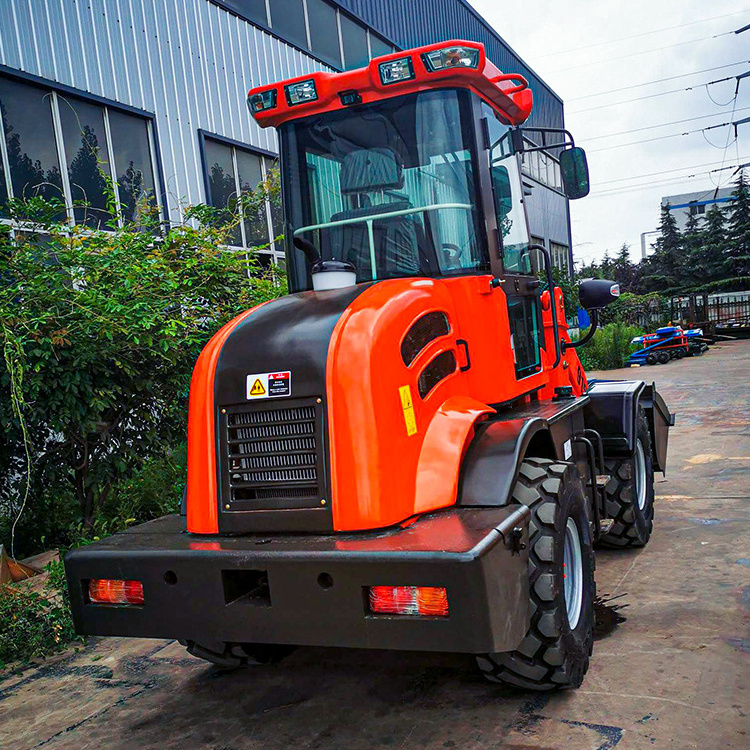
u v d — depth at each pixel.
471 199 3.58
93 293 4.95
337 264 3.45
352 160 3.74
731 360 18.56
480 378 3.45
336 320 2.95
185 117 9.60
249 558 2.62
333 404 2.77
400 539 2.57
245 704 3.32
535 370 4.20
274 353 2.93
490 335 3.54
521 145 4.18
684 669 3.18
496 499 2.79
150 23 9.14
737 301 27.44
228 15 10.48
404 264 3.62
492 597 2.42
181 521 3.21
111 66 8.55
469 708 3.06
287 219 3.91
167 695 3.49
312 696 3.33
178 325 5.30
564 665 2.92
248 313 3.34
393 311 2.99
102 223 8.35
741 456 7.50
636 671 3.21
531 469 3.18
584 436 4.59
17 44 7.46
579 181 4.07
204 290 5.70
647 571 4.51
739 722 2.73
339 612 2.52
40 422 5.16
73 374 4.92
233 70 10.52
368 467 2.72
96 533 5.38
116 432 5.59
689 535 5.17
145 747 3.03
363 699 3.25
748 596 3.96
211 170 10.09
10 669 3.95
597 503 4.37
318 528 2.75
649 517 5.09
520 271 4.18
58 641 4.12
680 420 10.05
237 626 2.67
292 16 12.02
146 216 6.41
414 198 3.63
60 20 7.96
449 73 3.47
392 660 3.61
